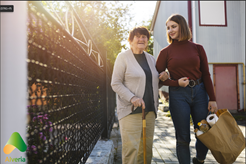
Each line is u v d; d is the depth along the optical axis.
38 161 0.87
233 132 2.13
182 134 2.23
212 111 2.27
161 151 3.44
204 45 8.80
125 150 2.03
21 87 0.69
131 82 2.09
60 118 1.17
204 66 2.35
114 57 5.84
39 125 0.94
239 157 3.11
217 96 8.82
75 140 1.52
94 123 2.49
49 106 0.99
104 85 3.52
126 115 2.05
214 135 2.03
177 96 2.27
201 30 8.80
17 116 0.68
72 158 1.44
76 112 1.55
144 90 2.09
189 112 2.26
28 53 0.78
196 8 8.84
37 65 0.84
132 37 2.18
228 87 8.85
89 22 4.67
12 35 0.67
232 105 8.84
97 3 4.74
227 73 8.88
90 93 2.27
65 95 1.26
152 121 2.20
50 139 1.00
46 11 0.94
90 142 2.20
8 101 0.65
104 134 3.31
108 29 4.88
